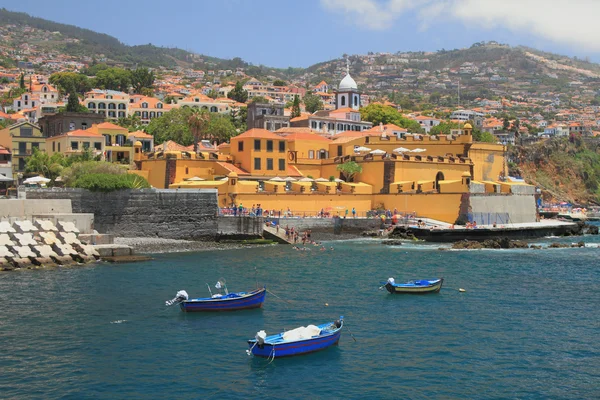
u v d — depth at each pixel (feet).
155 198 274.57
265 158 362.33
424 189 342.23
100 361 119.34
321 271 209.97
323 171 391.86
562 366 119.85
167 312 153.17
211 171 353.10
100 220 265.34
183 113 560.61
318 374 114.93
